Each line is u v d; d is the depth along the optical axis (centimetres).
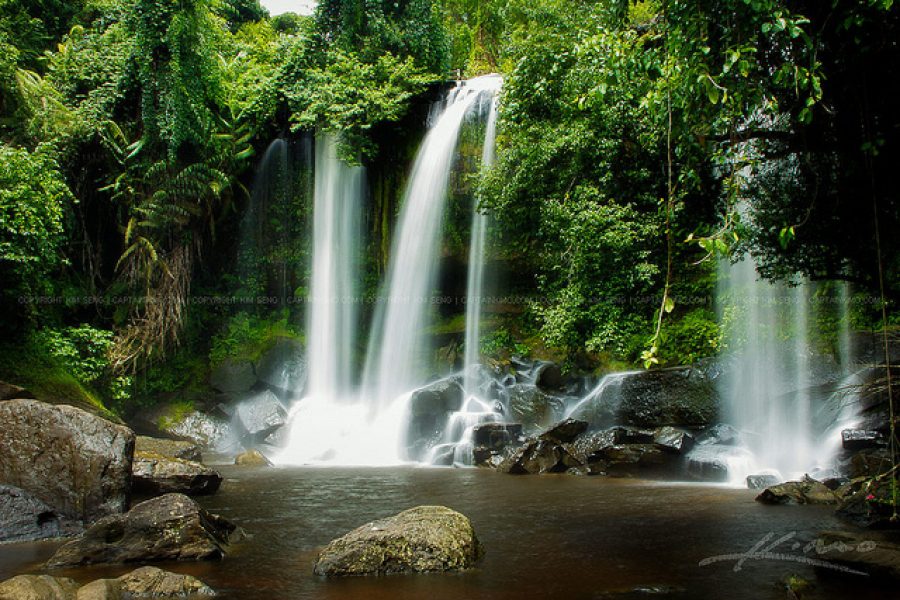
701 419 1239
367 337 2016
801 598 489
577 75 1052
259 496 977
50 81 1697
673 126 642
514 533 720
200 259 1848
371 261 2023
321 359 1959
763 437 1178
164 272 1720
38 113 1526
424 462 1417
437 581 548
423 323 1933
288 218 2036
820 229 739
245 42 2456
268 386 1817
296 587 535
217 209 1942
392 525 612
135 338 1670
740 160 674
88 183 1702
